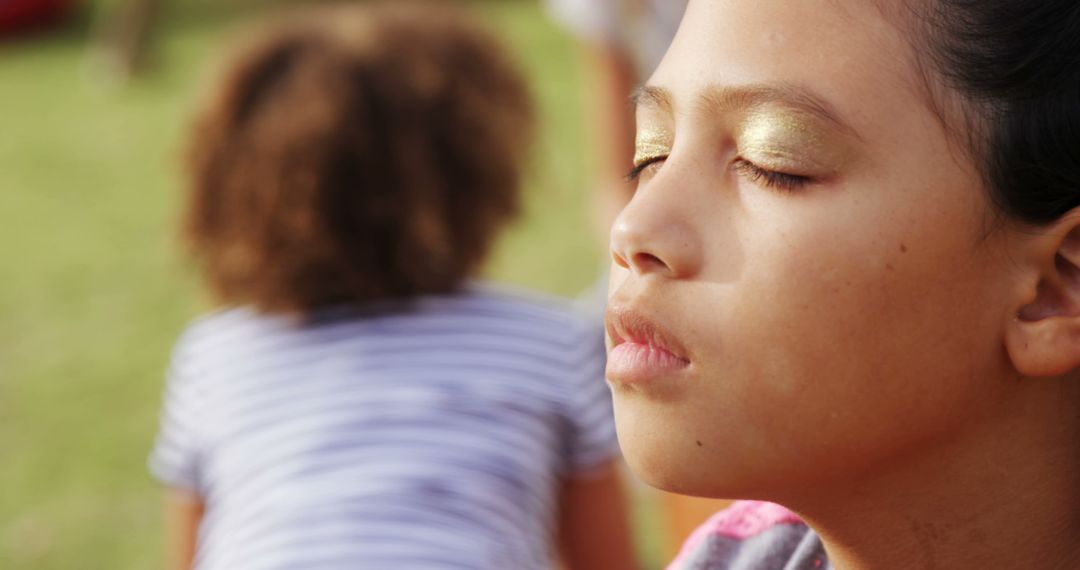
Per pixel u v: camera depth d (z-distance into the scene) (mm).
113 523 3531
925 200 694
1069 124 696
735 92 713
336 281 1989
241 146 2064
